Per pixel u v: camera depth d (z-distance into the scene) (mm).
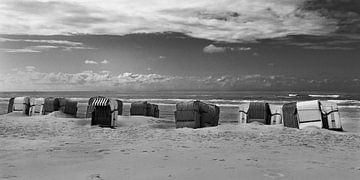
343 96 84125
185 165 7508
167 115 35750
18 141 12117
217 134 14562
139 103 28375
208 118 19172
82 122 20219
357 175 6590
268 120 20812
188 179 6172
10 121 20344
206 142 12102
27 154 9211
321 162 8156
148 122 22750
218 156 8906
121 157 8688
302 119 17250
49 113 25156
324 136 14031
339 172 6852
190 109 18094
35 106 26250
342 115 35094
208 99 81688
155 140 12781
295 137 13688
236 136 13906
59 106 26000
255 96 94562
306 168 7254
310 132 15000
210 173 6645
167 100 81125
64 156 8883
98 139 13266
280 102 65812
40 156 8875
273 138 13414
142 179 6172
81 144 11500
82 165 7547
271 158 8703
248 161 8109
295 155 9398
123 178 6254
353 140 13070
